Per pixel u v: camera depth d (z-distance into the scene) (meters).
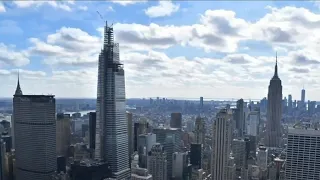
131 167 194.25
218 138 191.88
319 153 132.00
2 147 167.12
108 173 178.62
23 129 177.75
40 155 175.38
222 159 190.62
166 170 198.75
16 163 178.25
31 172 176.50
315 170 133.50
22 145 178.25
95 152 199.00
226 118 192.00
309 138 133.50
